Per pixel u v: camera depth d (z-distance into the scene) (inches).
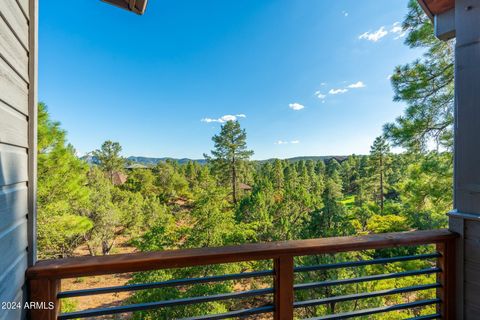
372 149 821.2
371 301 224.5
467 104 50.1
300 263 227.3
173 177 1006.4
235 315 43.3
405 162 214.4
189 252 40.7
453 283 52.2
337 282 48.1
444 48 176.6
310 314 229.1
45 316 35.7
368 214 564.4
